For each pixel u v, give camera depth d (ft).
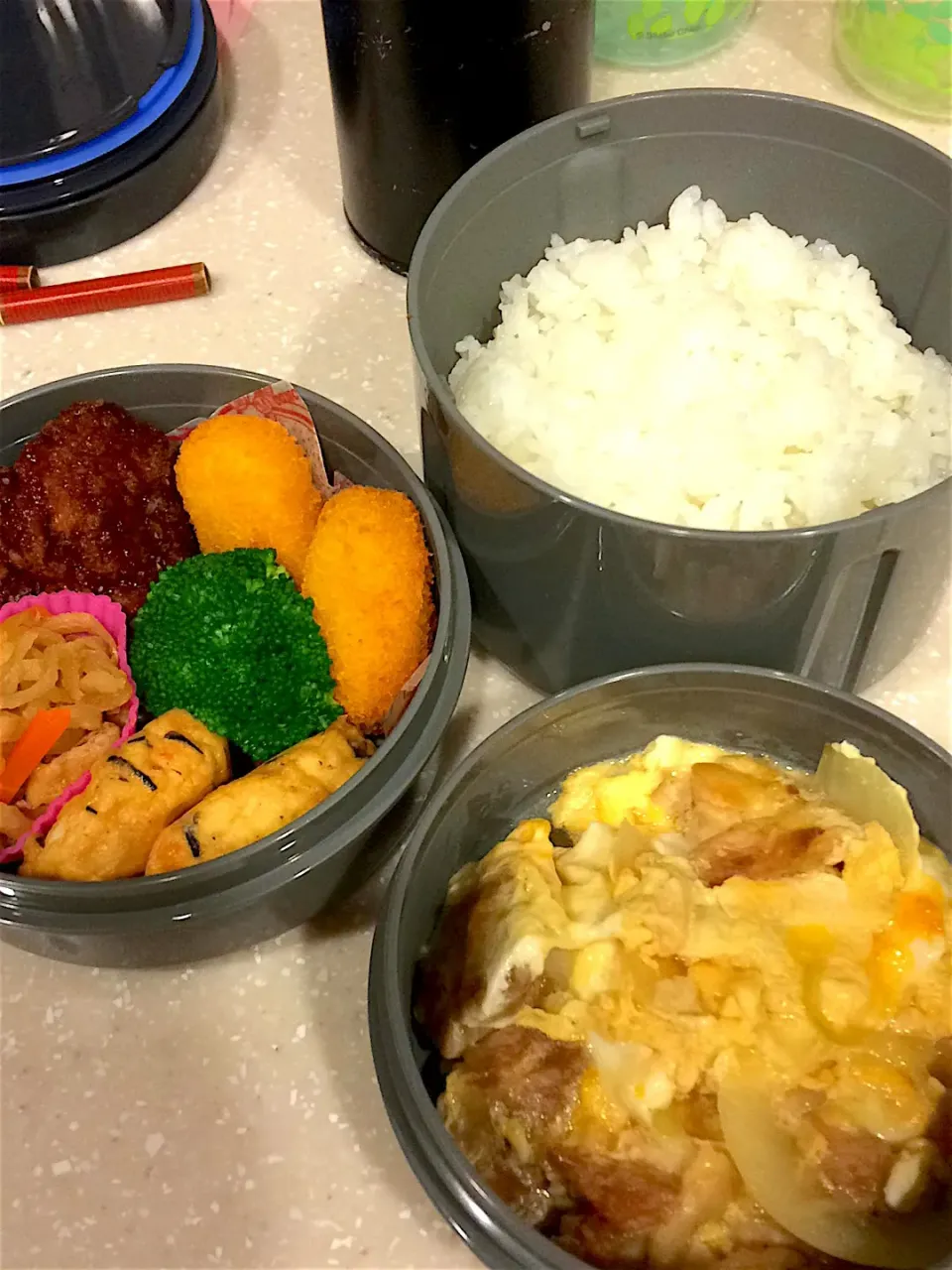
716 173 1.00
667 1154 0.69
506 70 0.96
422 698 0.80
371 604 0.83
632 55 1.27
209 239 1.19
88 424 0.91
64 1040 0.82
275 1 1.34
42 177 1.10
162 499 0.93
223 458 0.88
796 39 1.31
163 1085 0.80
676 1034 0.71
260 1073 0.80
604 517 0.75
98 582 0.90
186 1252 0.74
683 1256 0.67
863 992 0.72
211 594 0.86
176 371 0.95
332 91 1.06
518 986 0.73
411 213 1.09
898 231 0.98
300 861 0.76
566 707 0.82
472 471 0.82
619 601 0.82
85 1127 0.78
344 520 0.84
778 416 0.91
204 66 1.20
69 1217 0.75
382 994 0.71
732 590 0.78
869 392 0.96
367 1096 0.79
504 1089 0.71
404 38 0.93
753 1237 0.67
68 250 1.16
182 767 0.78
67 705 0.83
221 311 1.15
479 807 0.84
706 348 0.94
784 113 0.95
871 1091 0.69
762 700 0.84
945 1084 0.71
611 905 0.76
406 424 1.08
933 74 1.20
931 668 0.97
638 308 0.97
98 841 0.76
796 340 0.95
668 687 0.83
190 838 0.76
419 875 0.76
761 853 0.78
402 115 1.00
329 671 0.85
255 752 0.84
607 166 0.98
